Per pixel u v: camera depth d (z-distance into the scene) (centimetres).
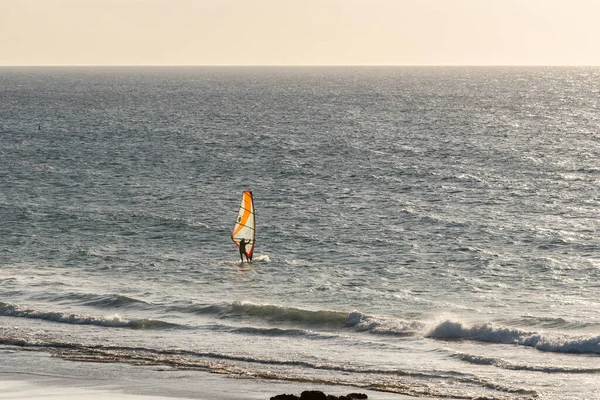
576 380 7919
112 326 10188
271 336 9756
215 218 18012
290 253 14925
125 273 13425
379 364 8569
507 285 12788
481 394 7525
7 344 9319
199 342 9469
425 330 9838
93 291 12094
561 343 9031
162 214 18325
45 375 8112
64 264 14000
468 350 9088
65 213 18288
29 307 11112
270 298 11900
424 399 7381
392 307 11444
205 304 11194
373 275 13362
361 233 16550
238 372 8231
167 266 13912
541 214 18538
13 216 17975
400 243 15688
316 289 12438
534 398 7381
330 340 9550
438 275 13388
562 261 14325
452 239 16012
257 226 17175
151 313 10912
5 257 14450
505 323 10462
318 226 17200
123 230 16762
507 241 15875
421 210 18912
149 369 8325
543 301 11819
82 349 9100
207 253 14950
